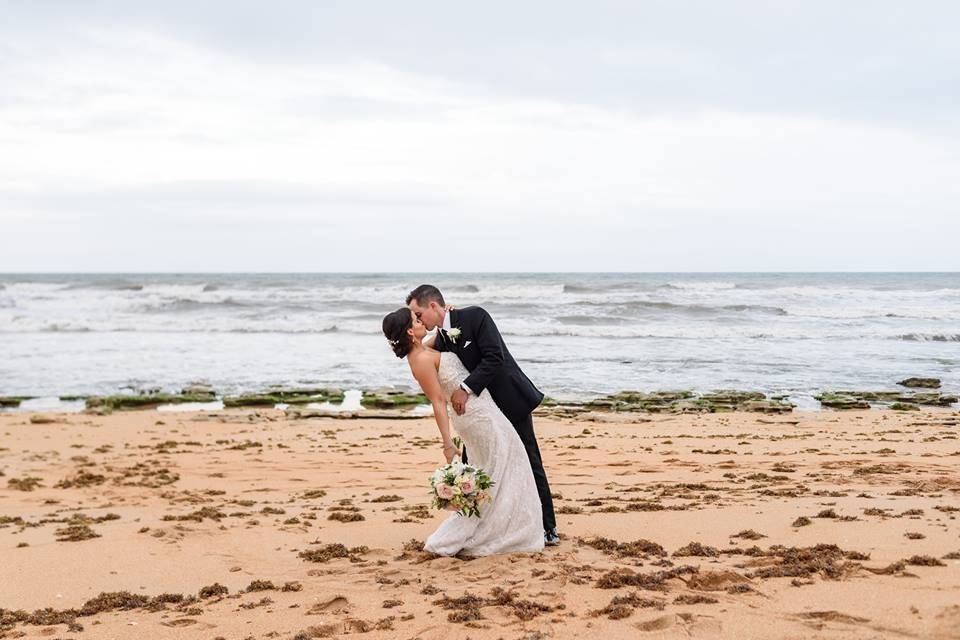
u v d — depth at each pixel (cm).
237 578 503
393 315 521
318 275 11162
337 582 478
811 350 2619
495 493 525
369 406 1714
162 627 404
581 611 395
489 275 10819
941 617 355
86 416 1573
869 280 7875
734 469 962
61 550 585
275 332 3253
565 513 667
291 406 1734
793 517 604
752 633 353
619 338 2944
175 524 679
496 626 380
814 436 1287
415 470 1013
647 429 1396
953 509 611
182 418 1545
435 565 502
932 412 1593
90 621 420
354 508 740
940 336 2917
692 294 4381
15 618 429
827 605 382
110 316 3662
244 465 1063
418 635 375
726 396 1758
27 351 2620
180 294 4397
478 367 526
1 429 1412
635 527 595
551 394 1862
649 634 359
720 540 539
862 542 508
